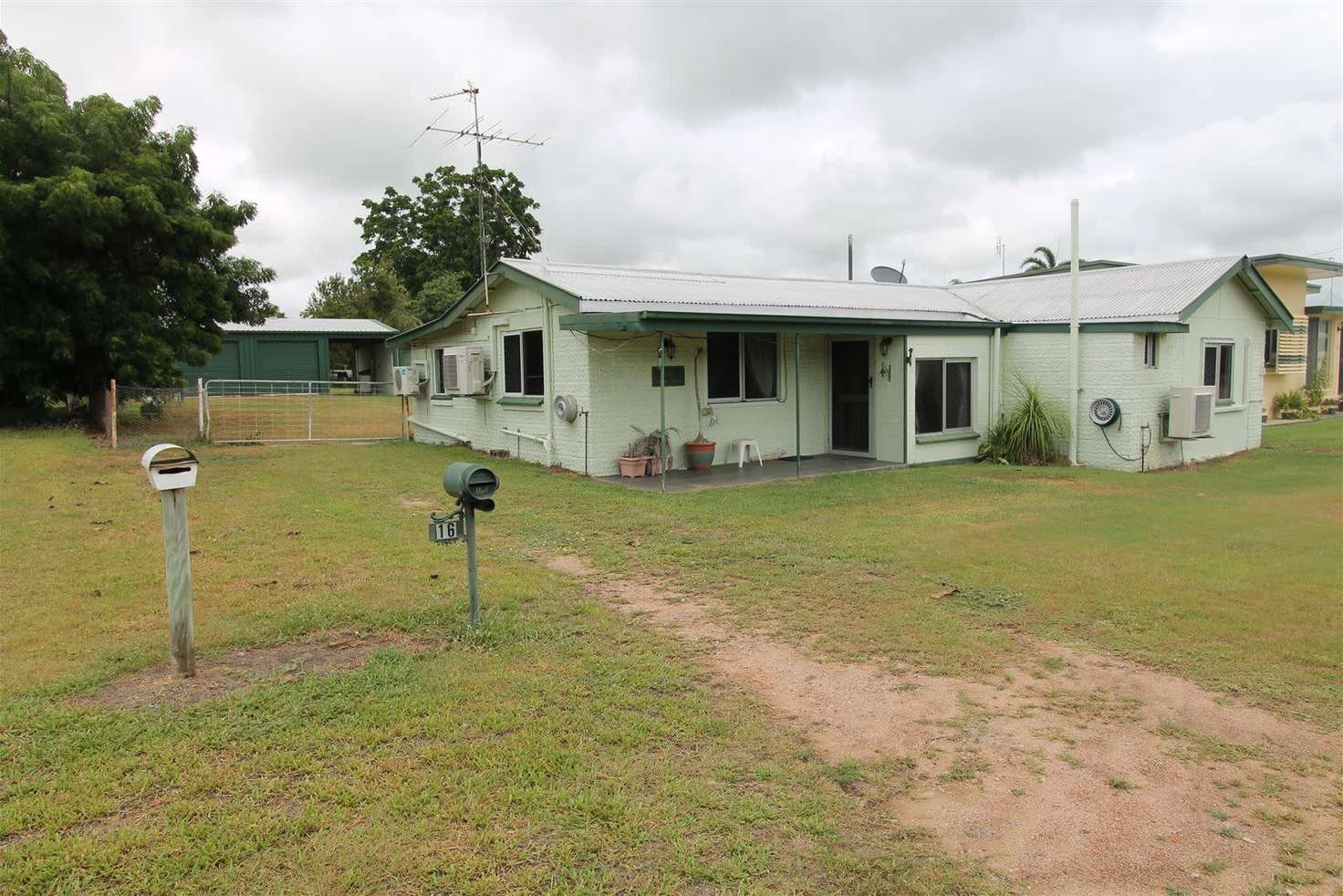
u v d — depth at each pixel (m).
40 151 15.81
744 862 2.96
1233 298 15.45
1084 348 14.00
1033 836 3.18
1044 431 14.08
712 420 13.34
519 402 13.98
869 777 3.58
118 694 4.26
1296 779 3.59
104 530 7.98
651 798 3.36
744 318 11.37
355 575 6.54
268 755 3.63
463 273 40.69
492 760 3.61
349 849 2.98
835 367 14.95
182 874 2.84
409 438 18.02
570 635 5.26
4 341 15.59
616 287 12.68
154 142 17.64
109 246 16.42
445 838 3.07
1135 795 3.47
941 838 3.16
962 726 4.08
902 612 5.79
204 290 18.09
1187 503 10.24
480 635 5.16
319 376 35.34
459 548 7.55
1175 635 5.30
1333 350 26.17
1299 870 2.97
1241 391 15.82
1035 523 8.88
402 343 18.17
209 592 6.01
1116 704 4.32
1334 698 4.37
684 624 5.56
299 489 10.85
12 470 11.16
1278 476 12.70
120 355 16.39
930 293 17.20
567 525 8.71
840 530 8.46
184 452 4.38
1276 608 5.83
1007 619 5.66
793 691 4.48
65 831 3.08
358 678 4.48
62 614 5.46
